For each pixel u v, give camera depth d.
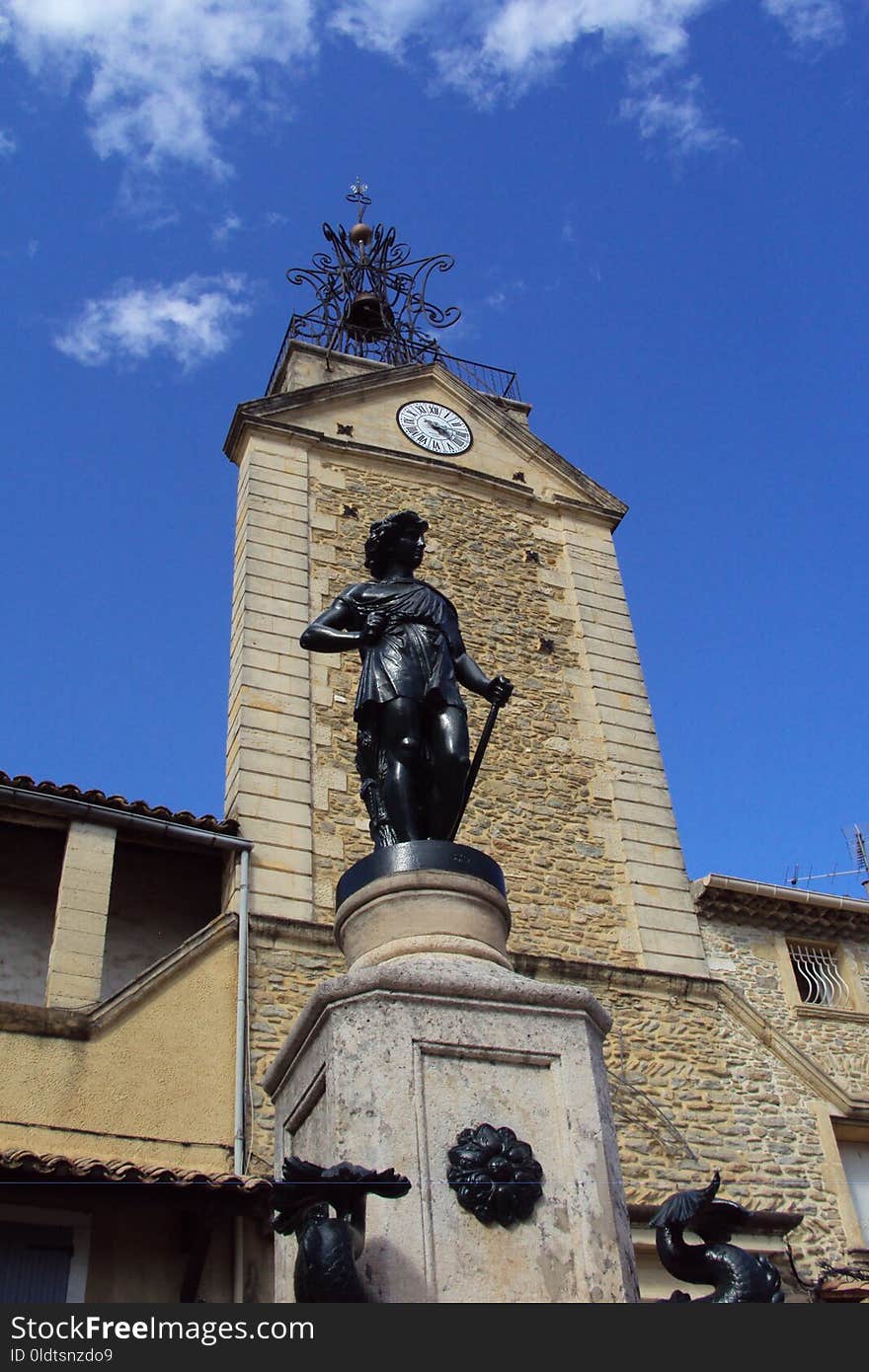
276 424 15.24
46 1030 9.39
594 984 11.73
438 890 4.88
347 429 15.84
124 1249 8.56
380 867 4.99
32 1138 8.86
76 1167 8.21
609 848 13.03
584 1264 3.92
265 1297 8.50
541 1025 4.40
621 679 14.74
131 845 11.20
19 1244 8.31
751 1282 3.86
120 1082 9.38
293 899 11.12
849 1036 12.43
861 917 13.29
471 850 5.08
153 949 11.34
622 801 13.52
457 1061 4.25
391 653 5.68
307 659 13.12
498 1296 3.79
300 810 11.84
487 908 4.91
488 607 14.80
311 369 17.27
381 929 4.82
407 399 16.75
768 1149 11.07
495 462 16.62
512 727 13.66
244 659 12.83
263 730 12.31
